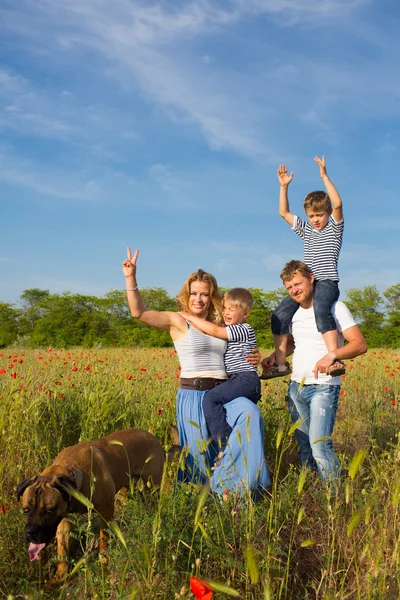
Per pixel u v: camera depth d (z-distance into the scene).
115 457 4.55
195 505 3.90
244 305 5.35
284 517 4.23
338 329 5.52
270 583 3.45
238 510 4.09
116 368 11.49
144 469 4.85
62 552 3.97
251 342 5.38
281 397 8.28
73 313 55.59
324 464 5.13
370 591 3.22
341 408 9.02
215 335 5.22
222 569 3.49
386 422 7.51
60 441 5.70
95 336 51.94
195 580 2.63
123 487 4.84
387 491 4.64
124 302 58.81
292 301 5.86
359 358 17.83
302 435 5.66
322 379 5.41
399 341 50.47
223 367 5.36
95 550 4.11
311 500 4.67
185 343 5.27
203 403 5.17
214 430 5.09
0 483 4.58
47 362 13.84
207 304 5.38
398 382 11.17
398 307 65.44
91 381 7.99
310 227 6.47
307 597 3.47
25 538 3.76
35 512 3.77
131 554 3.40
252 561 2.69
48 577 3.96
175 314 5.36
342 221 6.28
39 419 5.84
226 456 4.88
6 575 3.88
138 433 4.99
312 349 5.55
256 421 4.91
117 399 7.17
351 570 3.75
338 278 6.11
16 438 5.46
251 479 4.72
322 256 6.16
